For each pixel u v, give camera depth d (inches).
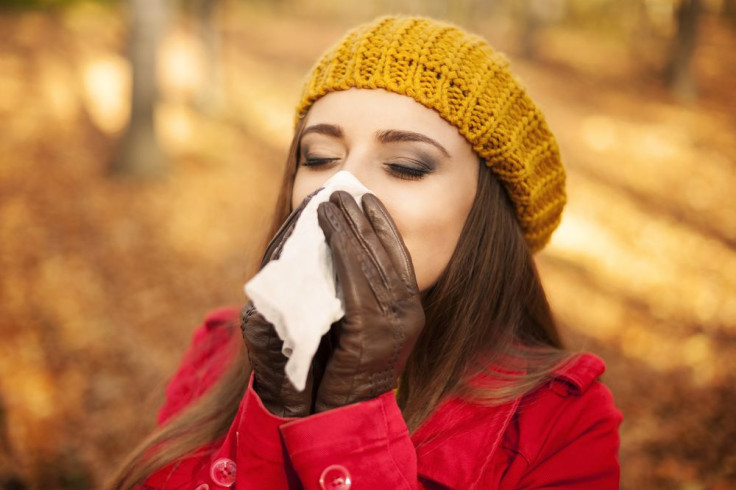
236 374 60.4
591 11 887.7
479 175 54.1
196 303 231.9
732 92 617.6
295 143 59.6
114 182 313.0
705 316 229.1
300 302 39.8
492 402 50.0
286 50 687.7
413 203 48.9
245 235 285.7
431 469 47.2
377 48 50.9
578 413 49.8
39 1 636.7
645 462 151.6
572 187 370.6
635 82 631.2
